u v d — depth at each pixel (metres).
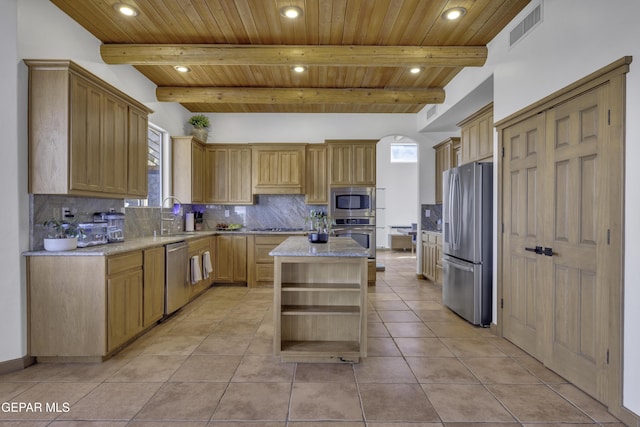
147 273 3.33
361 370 2.60
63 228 2.88
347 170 5.83
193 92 4.86
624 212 1.95
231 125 6.16
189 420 1.96
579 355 2.31
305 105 5.73
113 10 2.98
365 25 3.22
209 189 5.84
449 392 2.28
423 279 6.05
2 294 2.51
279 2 2.86
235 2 2.86
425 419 1.98
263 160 5.81
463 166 3.80
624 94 1.94
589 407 2.10
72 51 3.13
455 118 5.29
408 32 3.35
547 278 2.63
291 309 2.82
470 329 3.52
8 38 2.50
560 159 2.48
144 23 3.20
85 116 2.81
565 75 2.43
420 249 6.17
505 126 3.21
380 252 9.77
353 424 1.93
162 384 2.38
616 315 1.99
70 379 2.44
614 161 2.00
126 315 2.96
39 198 2.74
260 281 5.51
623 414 1.94
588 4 2.21
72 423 1.93
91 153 2.88
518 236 3.04
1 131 2.49
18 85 2.54
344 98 4.95
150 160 4.92
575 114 2.33
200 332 3.43
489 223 3.57
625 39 1.94
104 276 2.66
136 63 3.65
